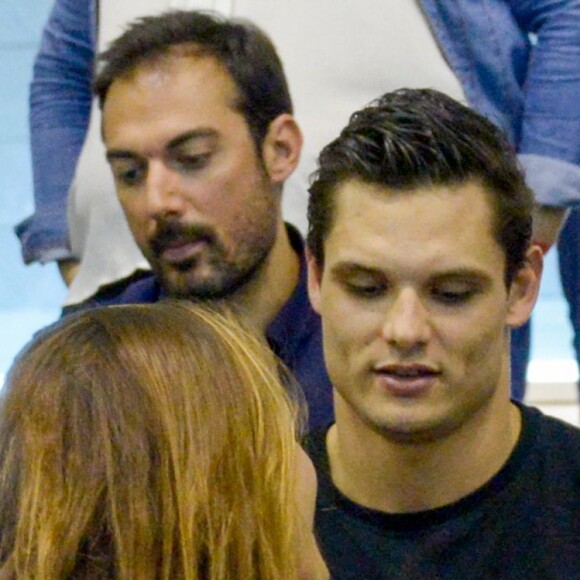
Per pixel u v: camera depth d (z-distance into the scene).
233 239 4.88
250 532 2.87
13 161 8.52
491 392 3.71
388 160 3.57
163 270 4.94
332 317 3.66
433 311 3.58
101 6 6.18
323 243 3.71
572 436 3.93
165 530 2.81
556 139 5.64
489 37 5.67
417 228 3.54
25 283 8.59
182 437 2.86
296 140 5.08
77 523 2.80
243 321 3.72
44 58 6.48
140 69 4.89
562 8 5.76
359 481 3.85
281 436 2.96
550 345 8.62
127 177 4.95
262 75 4.98
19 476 2.88
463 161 3.56
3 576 2.83
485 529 3.80
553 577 3.73
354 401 3.68
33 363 2.96
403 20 5.62
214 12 5.36
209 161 4.84
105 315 3.03
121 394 2.87
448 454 3.75
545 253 5.66
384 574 3.79
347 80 5.59
